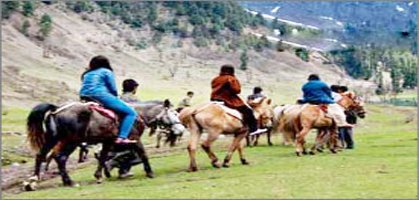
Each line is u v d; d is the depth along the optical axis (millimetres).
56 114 14867
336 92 25344
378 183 13852
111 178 16594
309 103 21281
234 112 17859
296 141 21219
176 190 13516
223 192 13016
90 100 15477
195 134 17516
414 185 13492
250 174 16203
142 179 16094
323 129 21672
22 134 35656
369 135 34625
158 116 17906
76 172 19016
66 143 14977
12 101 74312
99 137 15180
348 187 13352
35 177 14742
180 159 21250
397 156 20344
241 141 18578
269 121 22812
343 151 22578
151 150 26656
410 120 76438
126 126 15539
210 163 19547
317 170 16547
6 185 16953
